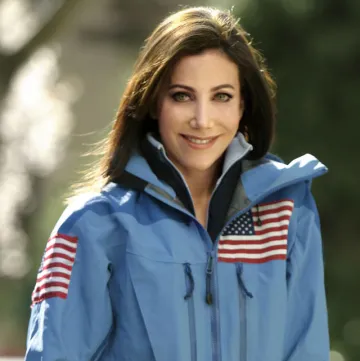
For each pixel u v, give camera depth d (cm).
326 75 2350
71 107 3459
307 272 699
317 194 2330
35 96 3284
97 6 3522
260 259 681
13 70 2038
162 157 678
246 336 668
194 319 663
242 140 693
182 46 667
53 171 3225
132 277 665
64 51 3506
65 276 672
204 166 679
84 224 675
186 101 676
